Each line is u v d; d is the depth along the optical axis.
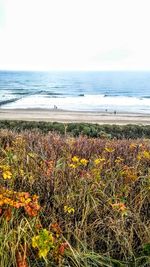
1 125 21.53
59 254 2.84
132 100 112.56
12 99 98.69
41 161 4.23
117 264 3.07
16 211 3.11
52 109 71.06
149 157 4.77
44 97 117.94
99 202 3.61
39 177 3.79
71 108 78.19
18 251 2.76
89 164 4.43
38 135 6.84
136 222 3.39
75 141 5.95
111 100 110.75
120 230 3.19
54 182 3.69
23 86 196.50
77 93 150.00
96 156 4.75
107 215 3.46
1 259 2.77
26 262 2.78
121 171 4.20
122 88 198.88
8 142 5.81
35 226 3.00
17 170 3.88
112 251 3.18
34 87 188.62
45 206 3.39
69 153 4.91
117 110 75.94
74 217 3.38
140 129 21.17
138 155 4.88
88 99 114.00
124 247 3.15
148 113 66.50
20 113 58.38
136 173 4.25
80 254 2.96
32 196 3.37
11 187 3.62
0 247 2.81
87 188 3.57
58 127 18.78
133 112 69.56
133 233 3.37
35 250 2.96
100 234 3.31
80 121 45.78
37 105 85.12
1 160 4.28
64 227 3.30
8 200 2.89
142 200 3.67
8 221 3.01
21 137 6.24
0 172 3.75
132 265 3.04
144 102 103.81
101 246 3.25
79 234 3.17
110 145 5.77
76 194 3.59
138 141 6.86
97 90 178.00
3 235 2.88
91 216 3.45
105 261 3.04
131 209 3.59
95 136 15.73
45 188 3.60
